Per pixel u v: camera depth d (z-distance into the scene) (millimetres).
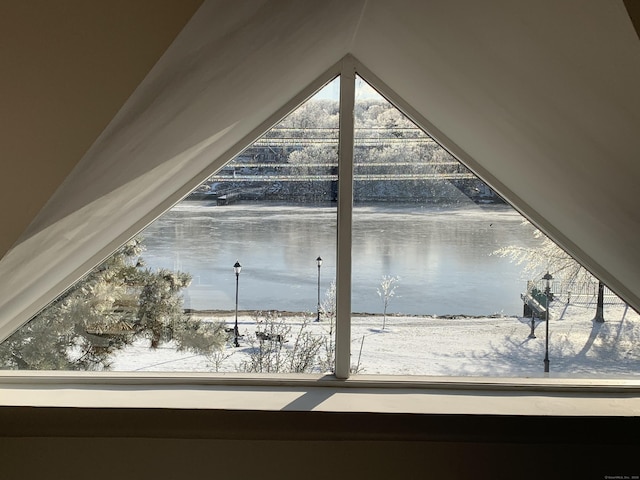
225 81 1479
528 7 1213
